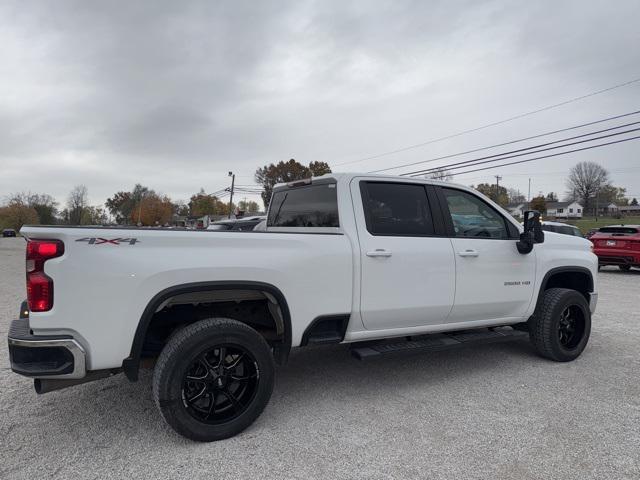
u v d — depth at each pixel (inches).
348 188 156.5
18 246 1294.3
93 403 149.0
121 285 114.0
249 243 131.1
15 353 110.0
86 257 111.3
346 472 109.9
